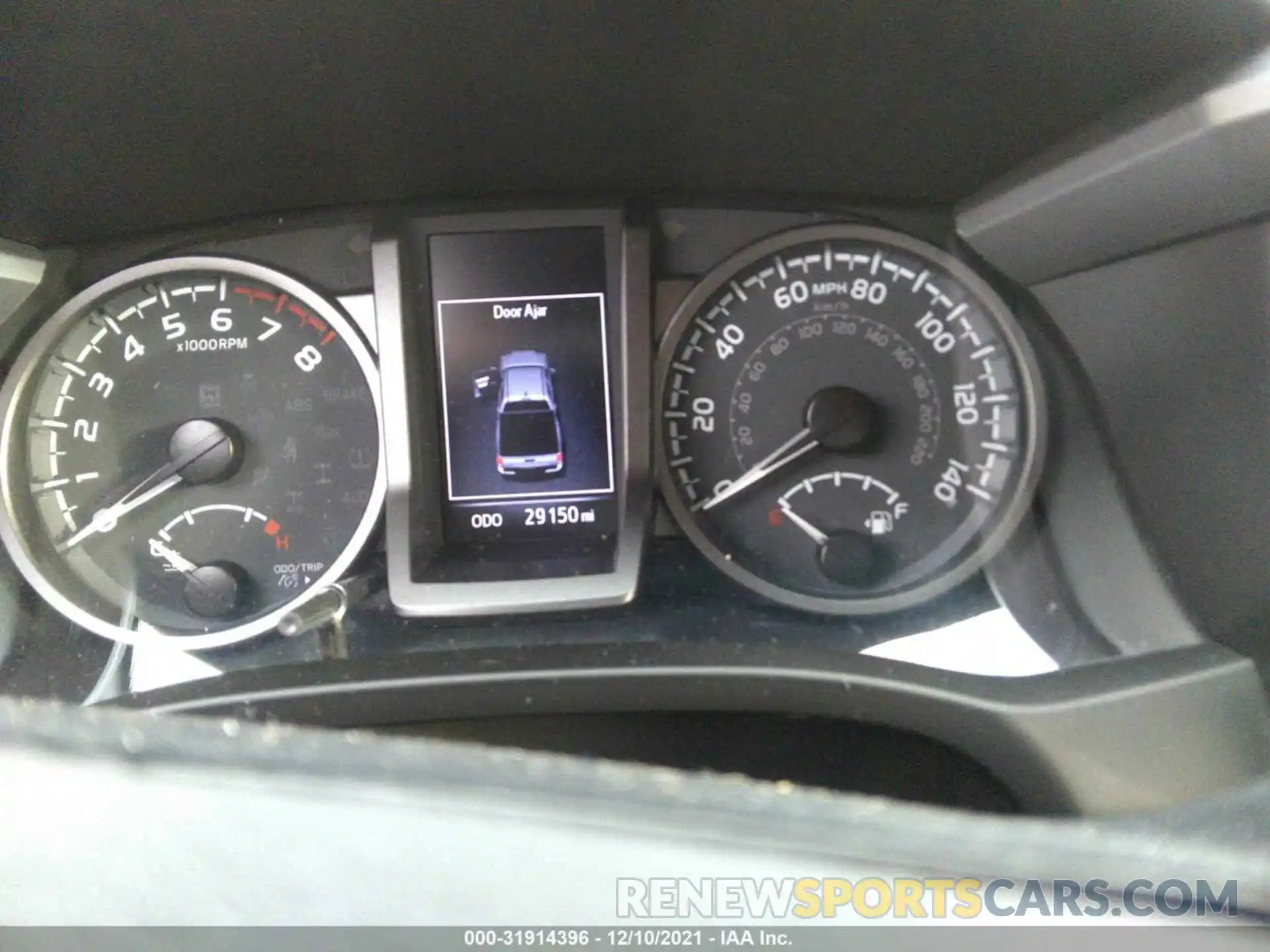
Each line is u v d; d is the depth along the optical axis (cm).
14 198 174
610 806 72
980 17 142
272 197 190
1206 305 142
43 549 186
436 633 180
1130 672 137
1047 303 181
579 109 171
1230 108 130
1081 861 73
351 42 149
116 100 154
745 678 137
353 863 75
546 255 193
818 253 193
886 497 191
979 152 177
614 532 193
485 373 193
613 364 193
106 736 78
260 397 192
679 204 194
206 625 185
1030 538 185
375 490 189
